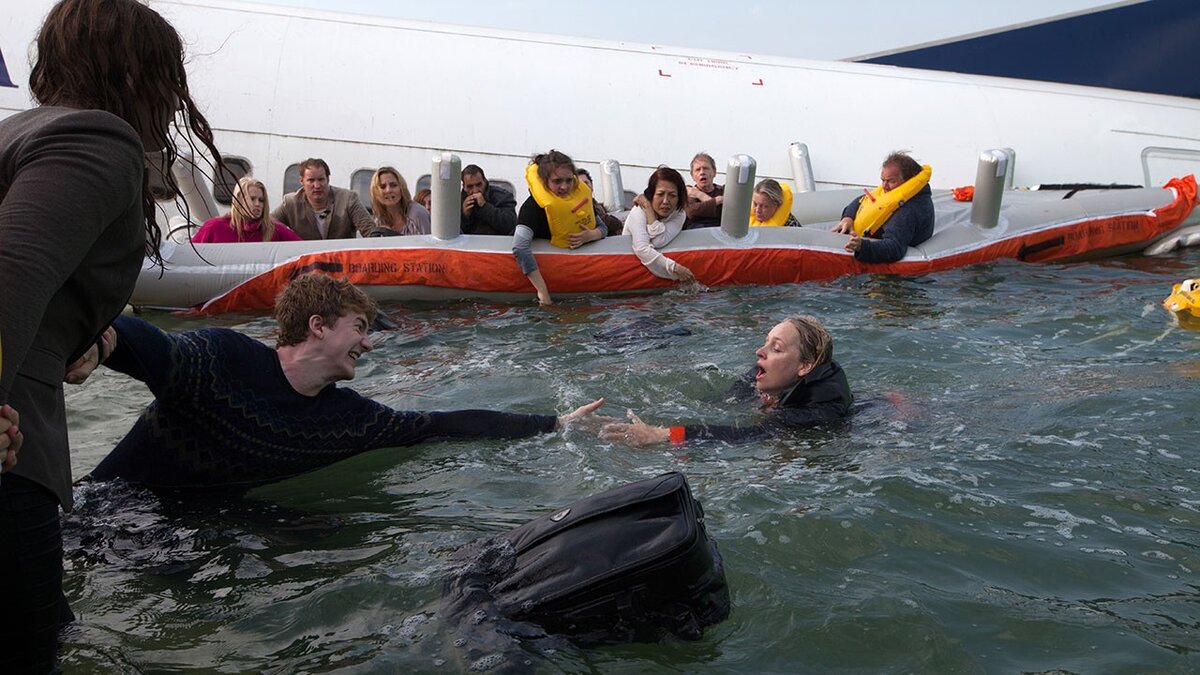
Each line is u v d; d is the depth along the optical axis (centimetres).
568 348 555
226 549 272
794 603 245
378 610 237
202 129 196
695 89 1036
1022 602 248
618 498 239
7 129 169
